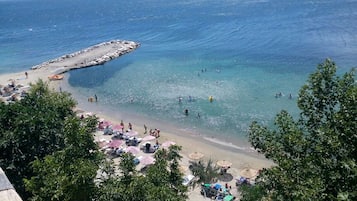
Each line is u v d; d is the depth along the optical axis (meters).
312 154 10.91
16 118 24.83
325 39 92.81
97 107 58.59
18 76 76.75
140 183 14.56
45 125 24.98
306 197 8.77
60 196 13.68
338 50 80.38
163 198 14.24
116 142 43.19
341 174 9.62
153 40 112.62
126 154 17.48
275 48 87.75
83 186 13.55
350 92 11.03
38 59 95.94
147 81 69.38
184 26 135.50
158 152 20.86
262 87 61.00
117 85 68.44
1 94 63.09
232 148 43.50
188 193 34.03
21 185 22.06
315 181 9.34
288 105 52.66
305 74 65.88
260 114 50.69
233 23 131.62
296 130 12.27
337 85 12.25
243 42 97.88
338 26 108.38
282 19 131.38
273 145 12.48
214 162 40.00
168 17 167.50
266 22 127.69
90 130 18.61
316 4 166.25
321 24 114.25
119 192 14.27
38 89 43.38
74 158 15.74
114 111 56.69
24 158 23.52
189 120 51.56
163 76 71.69
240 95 58.31
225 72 71.31
